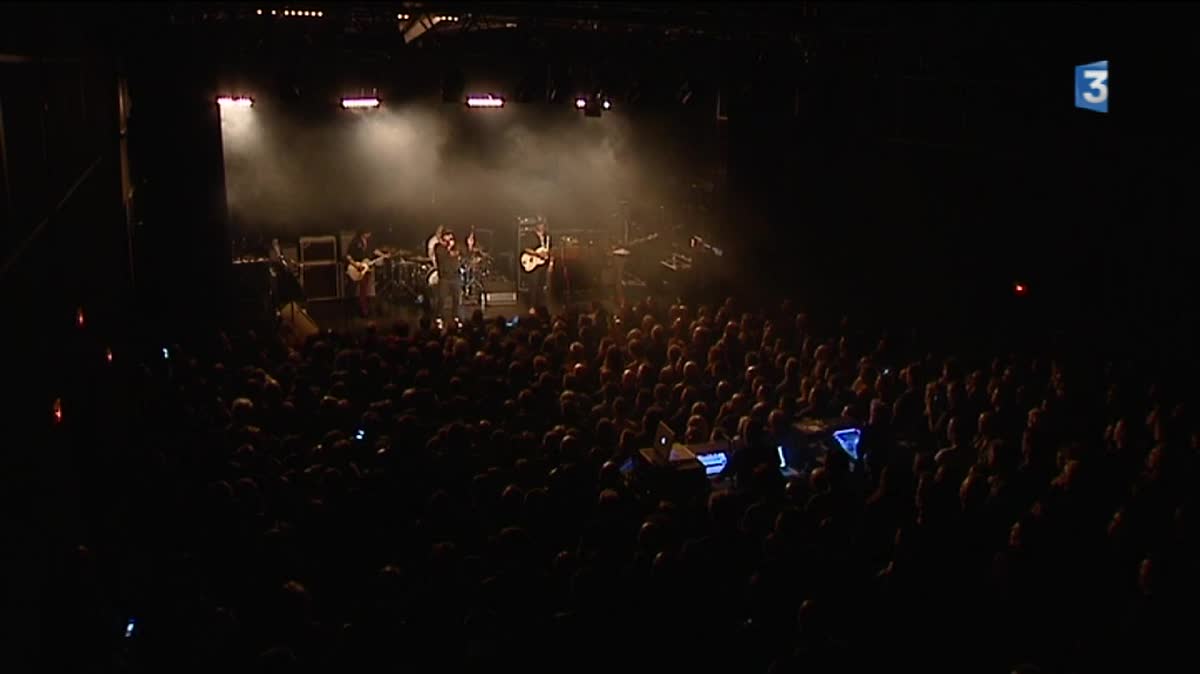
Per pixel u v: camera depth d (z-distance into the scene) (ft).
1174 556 22.35
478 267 64.44
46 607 20.26
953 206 45.55
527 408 32.42
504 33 48.91
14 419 18.70
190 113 47.06
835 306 52.06
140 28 39.65
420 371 34.99
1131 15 34.17
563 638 20.25
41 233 22.52
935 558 23.22
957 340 45.65
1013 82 40.19
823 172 51.65
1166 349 36.65
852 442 31.17
